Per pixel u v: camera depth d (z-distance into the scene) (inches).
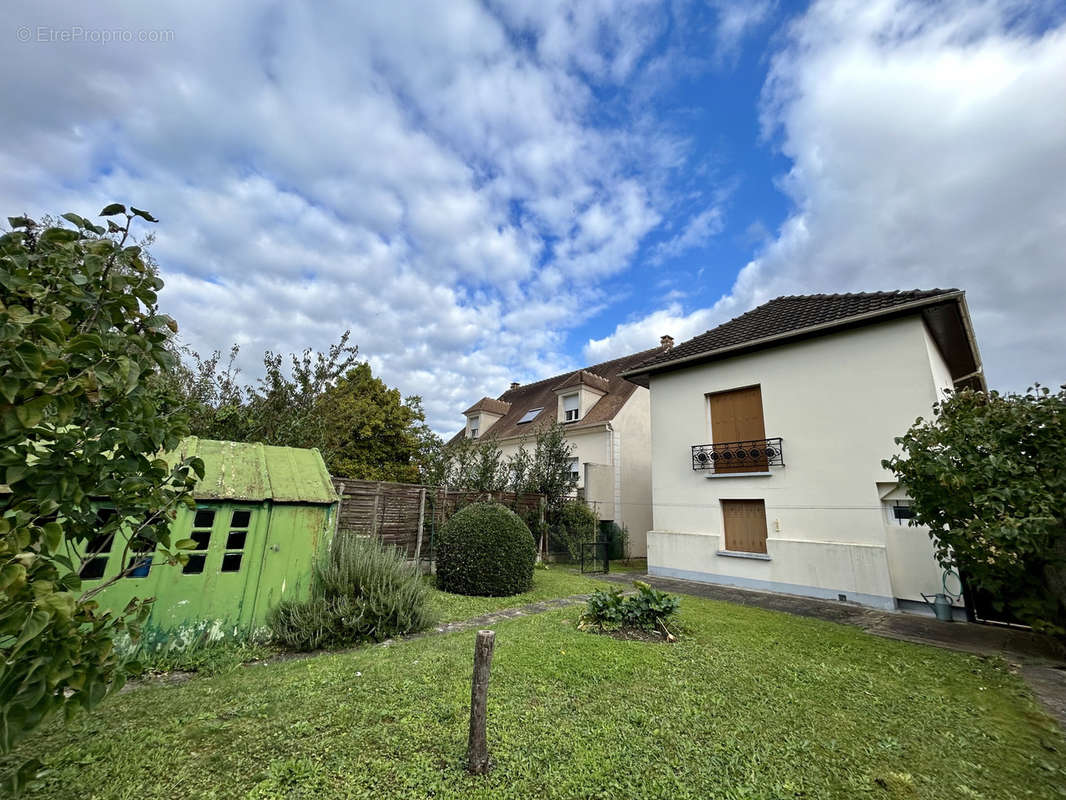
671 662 188.7
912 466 244.8
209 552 203.5
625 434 680.4
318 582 230.4
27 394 59.4
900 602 325.4
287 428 374.0
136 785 98.3
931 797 103.3
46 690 58.4
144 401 78.0
